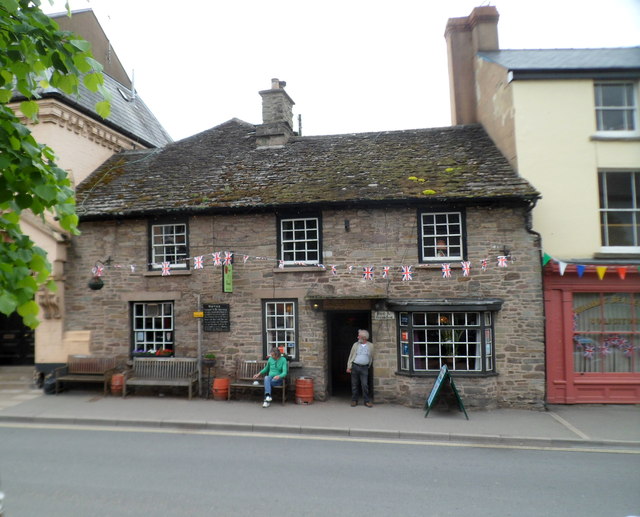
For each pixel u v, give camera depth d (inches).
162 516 223.0
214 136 639.1
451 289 448.5
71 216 128.3
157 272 493.4
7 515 223.1
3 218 120.0
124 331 499.8
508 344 438.9
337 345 534.0
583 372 454.0
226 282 472.7
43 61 124.5
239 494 249.0
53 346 507.2
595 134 466.0
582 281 451.8
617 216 467.5
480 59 575.8
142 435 362.3
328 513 228.1
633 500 246.2
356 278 462.0
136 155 629.9
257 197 479.5
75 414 409.7
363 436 365.4
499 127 514.6
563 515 228.7
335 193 468.1
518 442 350.0
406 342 449.7
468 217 450.6
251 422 387.2
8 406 438.0
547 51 580.4
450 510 232.8
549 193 462.3
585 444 344.5
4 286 107.4
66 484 261.3
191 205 482.9
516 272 441.4
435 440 355.6
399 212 460.1
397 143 565.0
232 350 480.4
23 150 119.4
